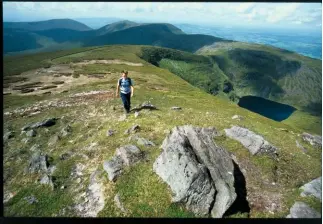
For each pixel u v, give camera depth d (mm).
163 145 13797
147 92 48562
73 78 86375
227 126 20344
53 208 11594
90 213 10898
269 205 10977
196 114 24422
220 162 11805
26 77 90250
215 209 10125
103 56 171750
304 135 22047
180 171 10859
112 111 26406
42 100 44469
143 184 11461
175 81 102562
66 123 24891
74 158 15609
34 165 15086
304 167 14984
